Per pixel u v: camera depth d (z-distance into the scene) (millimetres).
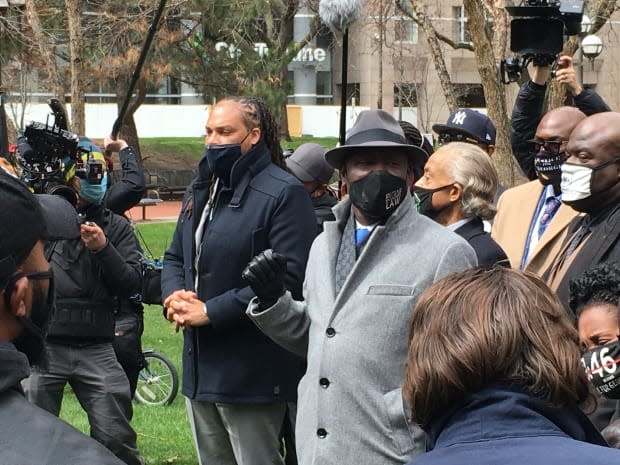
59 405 5453
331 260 3783
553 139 5043
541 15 6293
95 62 21188
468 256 3619
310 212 4621
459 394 1988
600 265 3209
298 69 49125
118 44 21219
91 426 5488
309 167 6234
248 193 4605
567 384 1980
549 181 5117
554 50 6273
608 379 2764
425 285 3561
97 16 20047
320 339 3619
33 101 35719
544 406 1970
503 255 4578
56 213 2576
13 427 1897
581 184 4301
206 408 4695
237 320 4441
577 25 6480
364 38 39812
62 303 5301
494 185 4699
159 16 6523
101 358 5441
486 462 1889
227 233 4574
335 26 4945
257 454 4586
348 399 3516
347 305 3598
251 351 4504
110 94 46062
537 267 4887
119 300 5836
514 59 6625
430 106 39812
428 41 14602
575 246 4422
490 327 1989
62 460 1852
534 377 1967
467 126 6184
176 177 39094
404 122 6016
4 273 2002
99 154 5605
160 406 8156
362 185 3637
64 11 18547
